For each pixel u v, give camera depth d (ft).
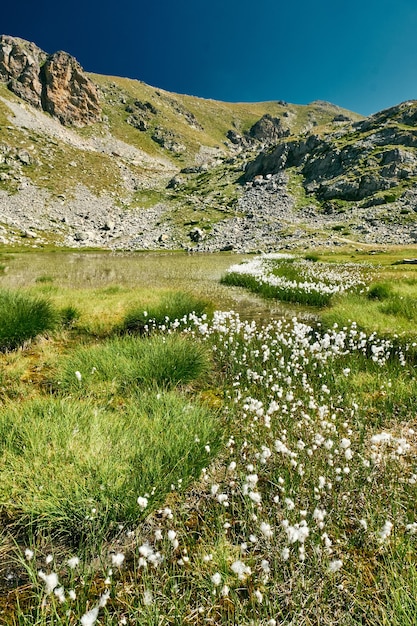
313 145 437.58
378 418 19.74
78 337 35.96
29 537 11.60
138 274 100.83
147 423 16.03
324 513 10.76
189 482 14.03
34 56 629.51
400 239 232.12
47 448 13.61
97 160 496.23
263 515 12.53
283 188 395.75
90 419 15.71
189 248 272.51
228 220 347.36
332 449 16.25
